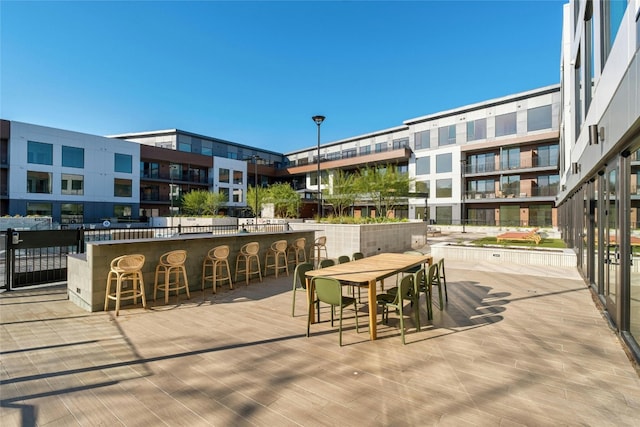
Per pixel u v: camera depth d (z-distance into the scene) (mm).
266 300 5848
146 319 4754
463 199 30094
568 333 4168
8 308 5199
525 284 7059
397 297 4289
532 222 27375
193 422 2402
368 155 35688
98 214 28906
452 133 31359
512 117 27984
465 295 6152
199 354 3568
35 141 25438
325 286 3949
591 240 6957
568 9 12703
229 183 40250
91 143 28562
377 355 3539
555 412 2502
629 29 3539
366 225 12000
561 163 16422
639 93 3000
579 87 8945
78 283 5426
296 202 23875
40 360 3402
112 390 2834
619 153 4215
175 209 35438
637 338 3756
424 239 16609
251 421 2408
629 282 4035
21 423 2385
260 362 3373
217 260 6508
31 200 25141
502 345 3801
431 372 3148
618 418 2428
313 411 2523
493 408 2555
